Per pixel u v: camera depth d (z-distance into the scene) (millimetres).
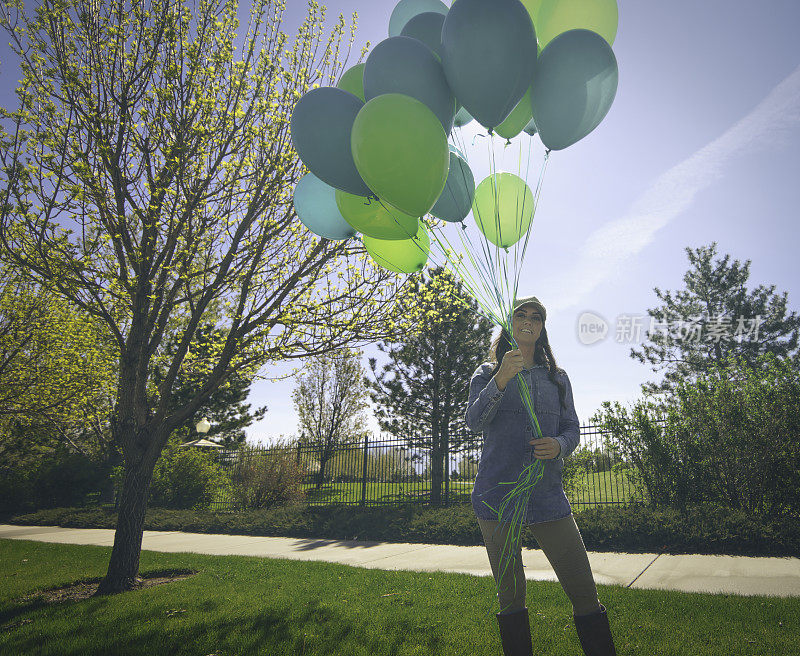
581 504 9086
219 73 5426
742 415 7418
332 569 5504
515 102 2359
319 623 3477
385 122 2176
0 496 15453
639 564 5258
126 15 5191
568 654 2672
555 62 2307
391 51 2385
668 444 7980
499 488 2020
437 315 6309
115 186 4992
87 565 6207
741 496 7273
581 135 2455
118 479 14492
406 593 4238
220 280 5445
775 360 7727
